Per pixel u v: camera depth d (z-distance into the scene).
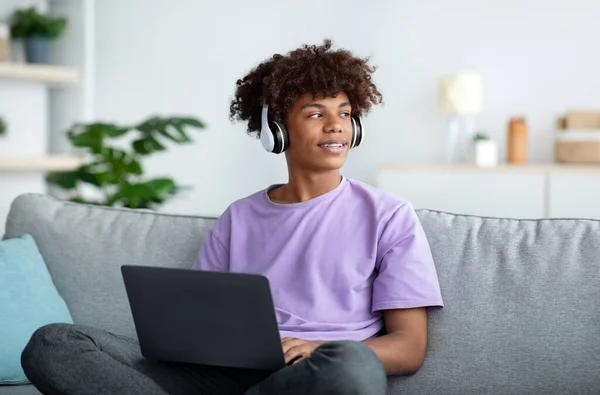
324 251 2.08
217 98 5.70
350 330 2.03
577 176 4.55
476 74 4.88
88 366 1.88
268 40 5.57
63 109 5.79
